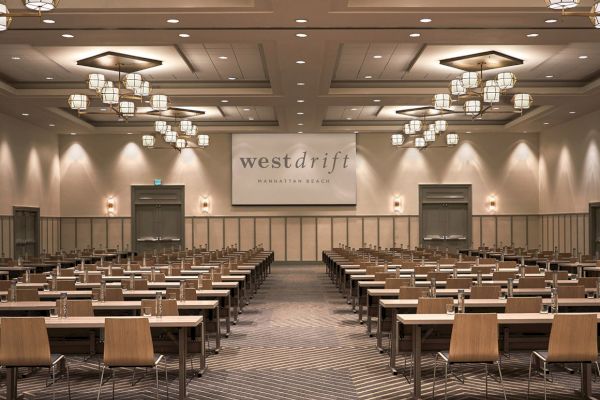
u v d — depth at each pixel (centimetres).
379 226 2859
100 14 1134
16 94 1883
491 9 1127
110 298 945
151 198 2844
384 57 1642
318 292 1852
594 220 2302
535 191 2838
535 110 2348
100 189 2833
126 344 636
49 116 2289
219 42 1343
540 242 2819
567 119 2436
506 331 873
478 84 1464
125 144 2839
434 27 1235
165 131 2070
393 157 2856
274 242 2866
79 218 2827
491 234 2847
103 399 725
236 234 2858
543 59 1647
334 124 2739
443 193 2856
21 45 1476
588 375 712
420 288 909
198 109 2409
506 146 2844
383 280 1227
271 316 1384
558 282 1116
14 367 665
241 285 1451
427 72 1808
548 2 760
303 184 2850
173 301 794
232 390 759
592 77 1858
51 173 2717
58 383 805
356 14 1155
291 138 2852
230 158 2848
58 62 1652
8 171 2266
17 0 1109
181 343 710
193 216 2848
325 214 2866
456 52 1587
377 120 2731
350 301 1608
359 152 2858
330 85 1909
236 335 1147
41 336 639
